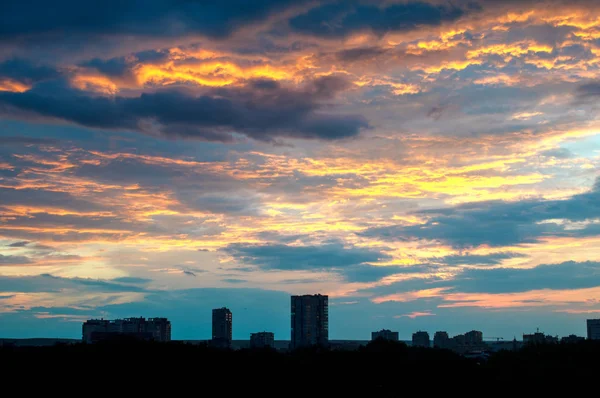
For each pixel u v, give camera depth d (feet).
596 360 268.41
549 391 245.65
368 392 256.73
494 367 288.51
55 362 212.64
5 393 187.52
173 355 238.68
